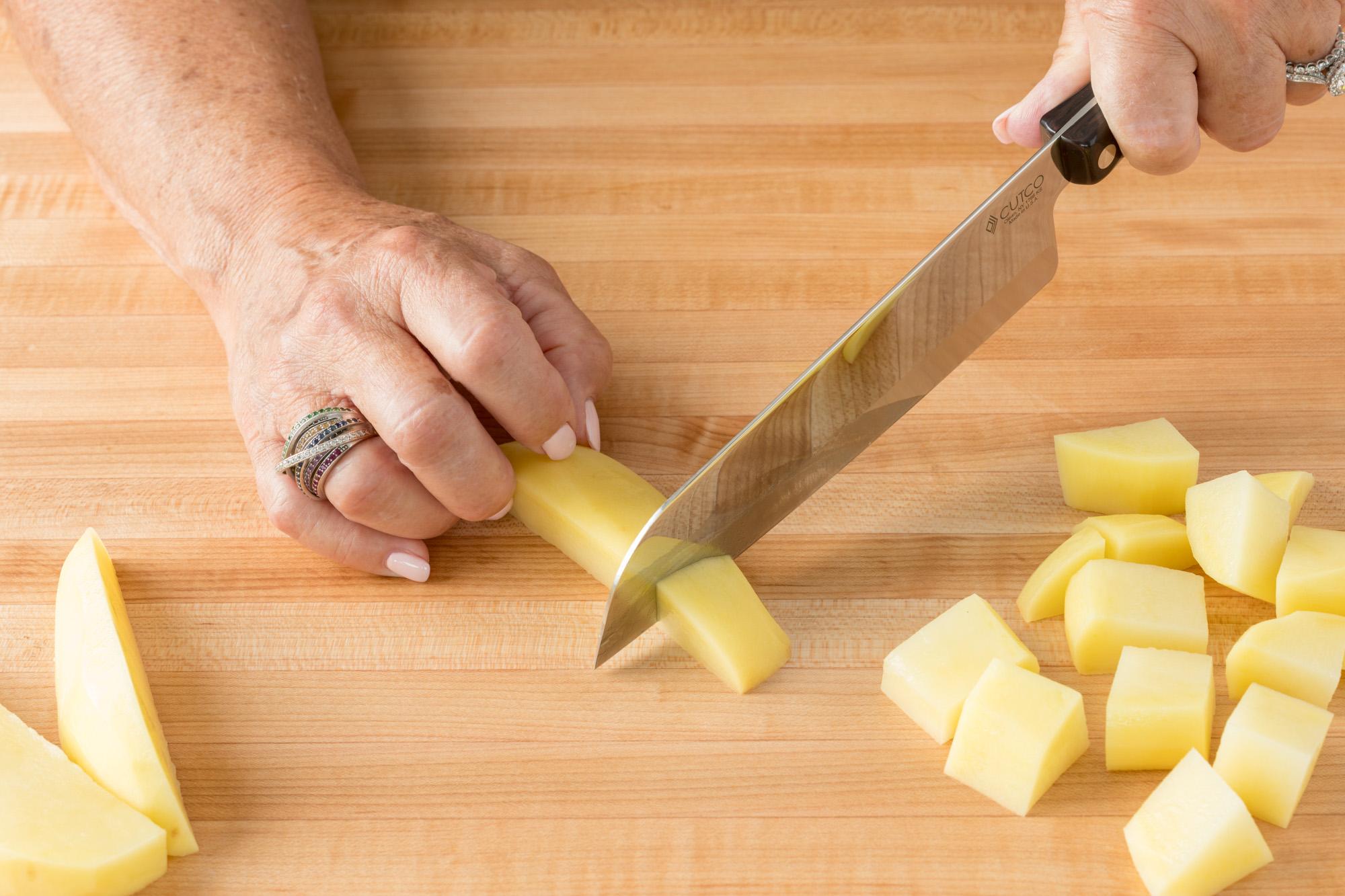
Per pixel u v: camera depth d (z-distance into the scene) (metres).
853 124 0.83
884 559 0.71
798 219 0.80
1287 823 0.65
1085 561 0.69
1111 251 0.78
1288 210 0.79
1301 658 0.66
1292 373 0.75
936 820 0.65
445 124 0.84
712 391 0.75
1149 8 0.67
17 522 0.72
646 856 0.65
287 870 0.65
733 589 0.68
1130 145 0.70
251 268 0.73
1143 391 0.74
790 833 0.65
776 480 0.69
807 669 0.68
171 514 0.72
